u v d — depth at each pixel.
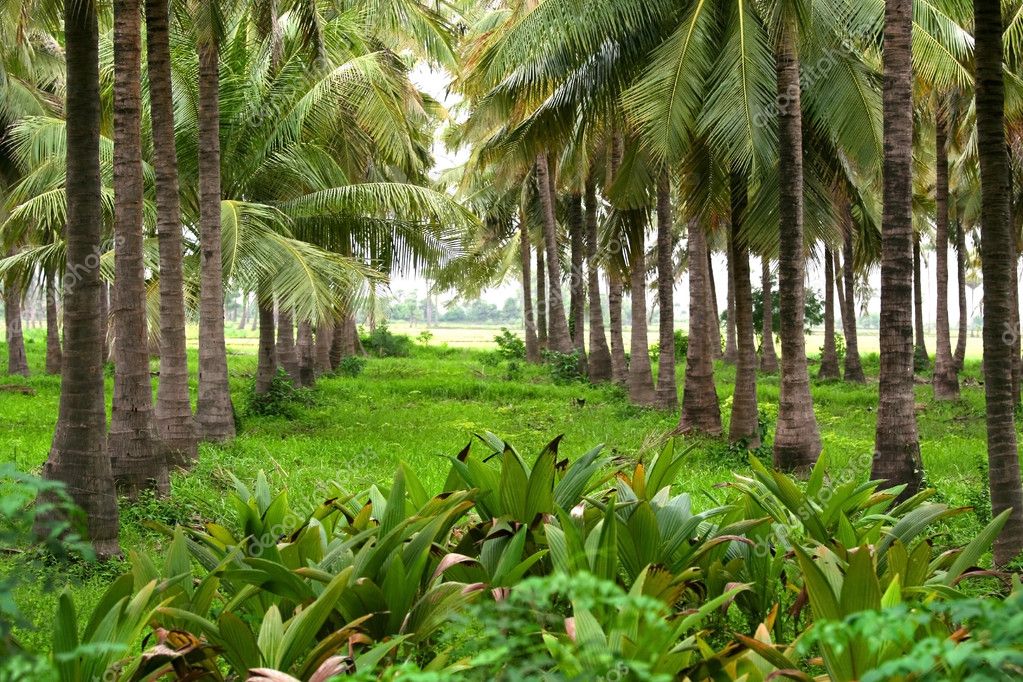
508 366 31.56
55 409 19.12
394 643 3.78
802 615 5.71
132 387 9.98
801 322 13.52
